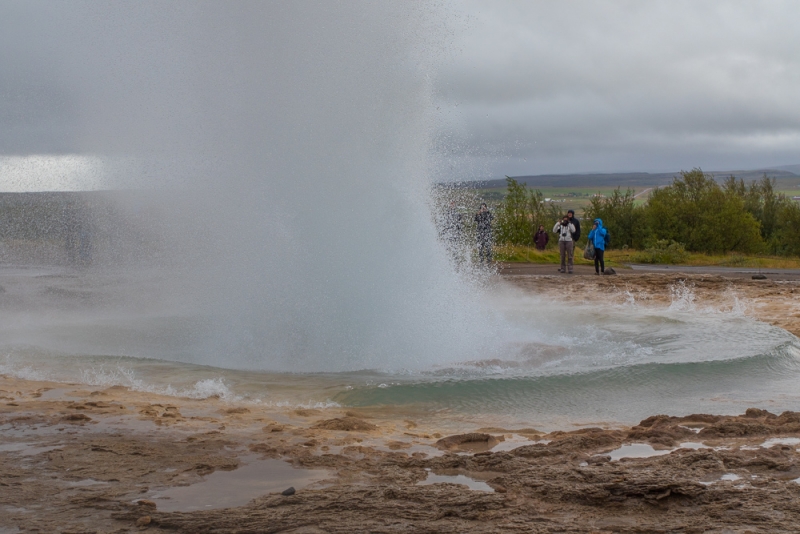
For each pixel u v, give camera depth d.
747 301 14.66
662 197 43.91
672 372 7.75
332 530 3.50
